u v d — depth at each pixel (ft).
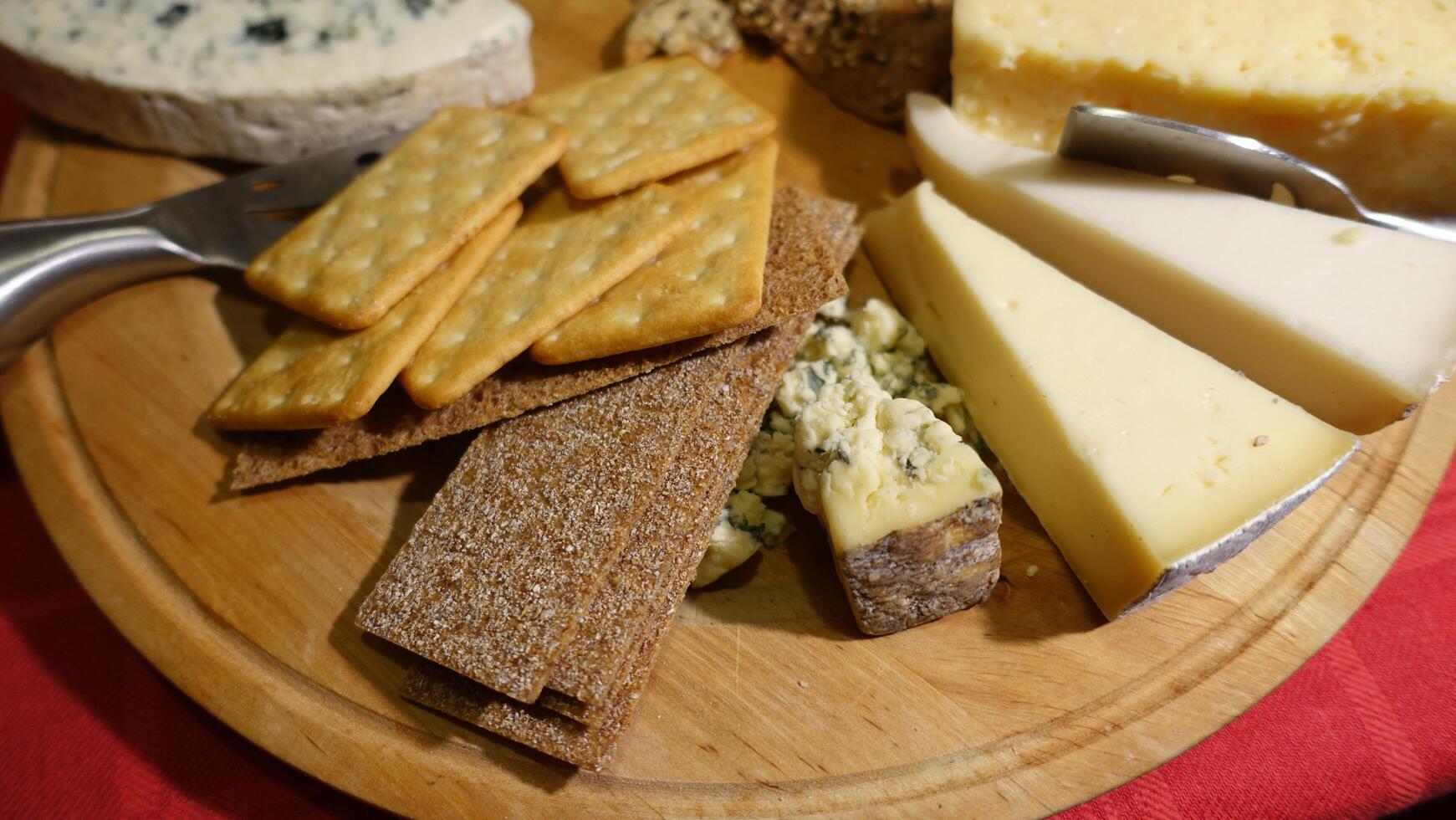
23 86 1.10
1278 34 0.99
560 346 0.90
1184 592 0.88
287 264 0.97
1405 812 0.87
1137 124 0.95
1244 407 0.88
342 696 0.86
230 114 1.08
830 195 1.08
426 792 0.83
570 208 0.98
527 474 0.87
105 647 0.94
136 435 0.97
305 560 0.91
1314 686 0.88
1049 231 1.00
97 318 1.01
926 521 0.83
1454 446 0.93
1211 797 0.85
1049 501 0.90
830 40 1.10
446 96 1.12
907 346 0.98
